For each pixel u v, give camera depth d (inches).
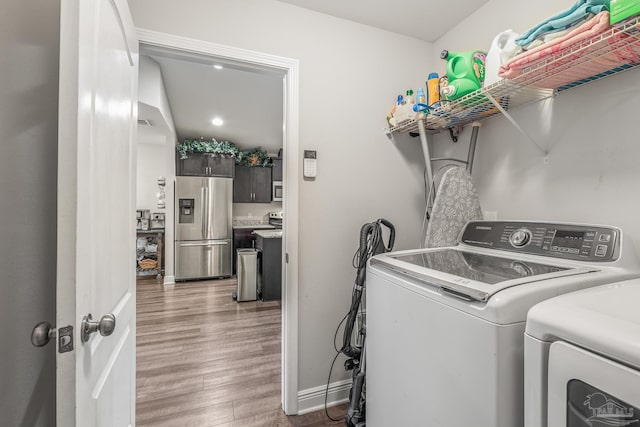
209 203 196.1
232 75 115.6
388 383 43.9
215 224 198.1
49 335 27.2
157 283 186.7
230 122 175.3
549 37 39.1
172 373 83.9
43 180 35.4
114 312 39.1
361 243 66.0
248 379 81.1
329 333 70.9
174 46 57.1
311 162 68.3
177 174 197.6
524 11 58.2
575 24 36.6
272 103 143.8
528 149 57.8
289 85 66.7
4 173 30.2
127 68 44.9
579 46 36.9
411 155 80.3
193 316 128.6
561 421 22.4
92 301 30.3
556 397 22.7
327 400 70.4
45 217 35.7
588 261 38.3
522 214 59.1
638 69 42.2
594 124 47.3
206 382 79.6
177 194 187.2
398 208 78.7
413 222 80.6
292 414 66.7
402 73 78.9
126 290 45.9
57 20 37.2
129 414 48.7
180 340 105.0
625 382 18.6
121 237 42.5
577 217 49.8
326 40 70.2
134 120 49.6
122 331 43.7
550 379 23.2
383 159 77.0
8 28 30.5
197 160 201.6
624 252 36.4
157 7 56.2
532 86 49.0
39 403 34.6
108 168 35.9
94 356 31.2
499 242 51.1
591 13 34.9
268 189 240.1
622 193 44.1
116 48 39.0
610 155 45.4
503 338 27.1
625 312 23.4
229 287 177.8
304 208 68.7
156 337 107.4
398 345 41.5
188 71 113.2
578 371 21.3
